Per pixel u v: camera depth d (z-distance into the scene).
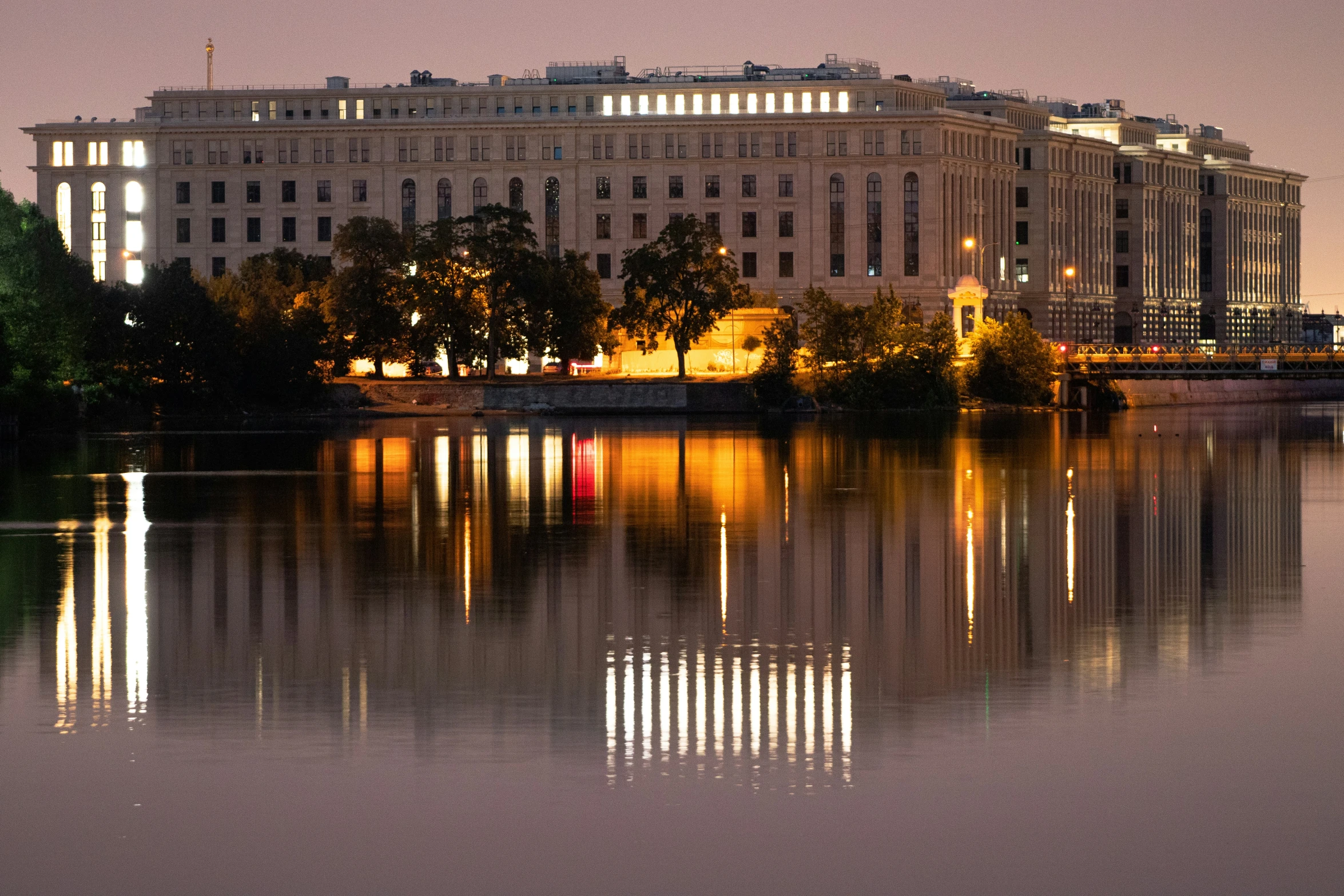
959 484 139.00
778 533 101.38
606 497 126.00
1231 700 53.59
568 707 53.25
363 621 69.12
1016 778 45.41
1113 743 48.50
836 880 38.88
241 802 43.69
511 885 38.72
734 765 46.59
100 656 61.66
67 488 135.38
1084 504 119.88
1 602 74.81
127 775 45.88
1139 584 79.19
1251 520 109.38
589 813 42.84
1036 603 73.44
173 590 78.25
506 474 150.25
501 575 82.75
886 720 51.41
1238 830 41.66
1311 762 46.72
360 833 41.59
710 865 39.66
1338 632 65.44
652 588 78.00
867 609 71.81
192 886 38.81
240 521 109.69
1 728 50.69
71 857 40.41
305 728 50.56
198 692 55.38
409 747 48.44
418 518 110.94
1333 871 39.25
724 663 60.12
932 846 40.69
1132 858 39.94
